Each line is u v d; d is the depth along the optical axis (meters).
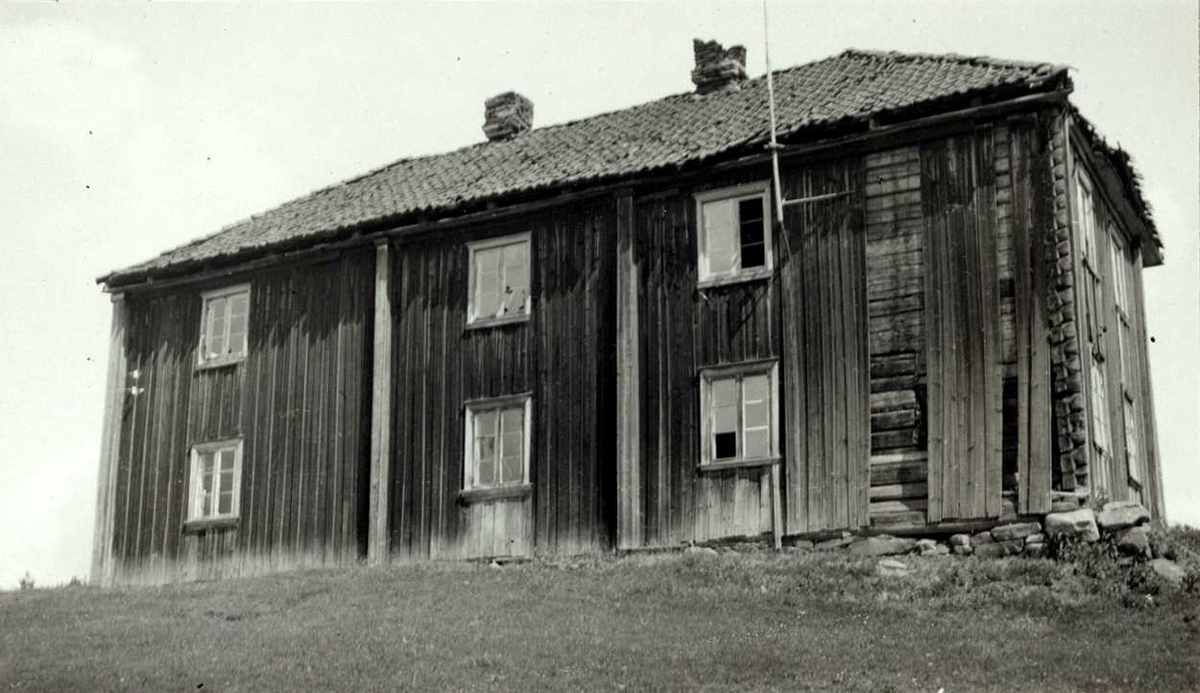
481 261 26.95
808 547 22.62
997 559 20.89
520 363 25.95
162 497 29.25
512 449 25.81
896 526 22.03
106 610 23.08
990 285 22.25
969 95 22.47
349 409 27.52
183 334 30.02
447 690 16.23
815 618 19.02
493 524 25.50
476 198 26.31
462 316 26.75
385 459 26.73
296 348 28.50
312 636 19.44
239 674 17.62
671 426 24.16
